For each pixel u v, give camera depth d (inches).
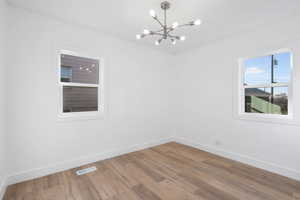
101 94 114.1
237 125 110.6
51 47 90.4
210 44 127.4
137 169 97.8
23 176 82.0
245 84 111.5
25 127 82.6
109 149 116.2
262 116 99.6
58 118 93.3
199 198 70.0
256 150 100.8
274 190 75.4
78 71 107.0
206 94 131.0
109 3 75.4
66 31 95.7
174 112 160.9
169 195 72.4
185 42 127.0
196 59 139.3
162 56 151.8
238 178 86.8
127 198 70.4
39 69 86.7
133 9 80.6
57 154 93.3
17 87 80.1
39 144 87.0
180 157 117.6
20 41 80.8
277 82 97.0
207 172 94.0
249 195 71.9
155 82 146.3
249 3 74.2
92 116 107.0
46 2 75.2
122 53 122.6
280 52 93.6
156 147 141.6
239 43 108.7
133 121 130.5
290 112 89.3
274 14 84.0
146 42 129.5
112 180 85.0
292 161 85.9
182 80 152.8
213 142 126.1
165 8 77.4
